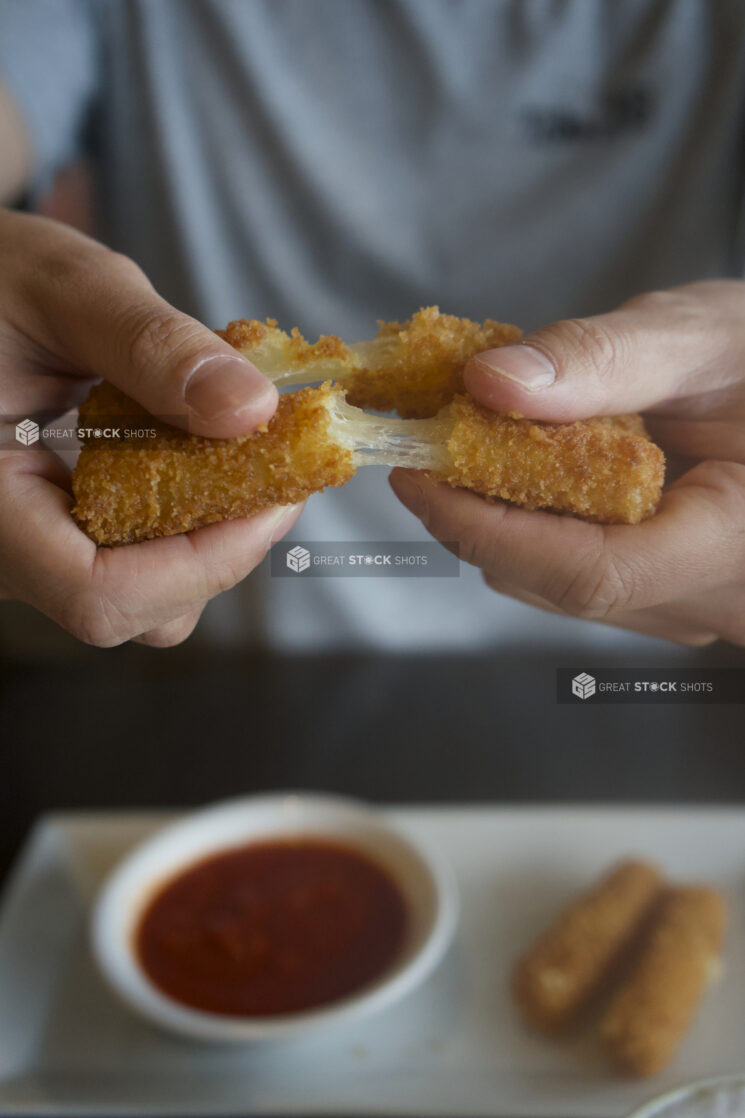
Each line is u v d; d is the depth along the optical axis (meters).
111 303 0.30
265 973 0.41
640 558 0.30
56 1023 0.41
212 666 0.61
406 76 0.60
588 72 0.60
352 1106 0.38
